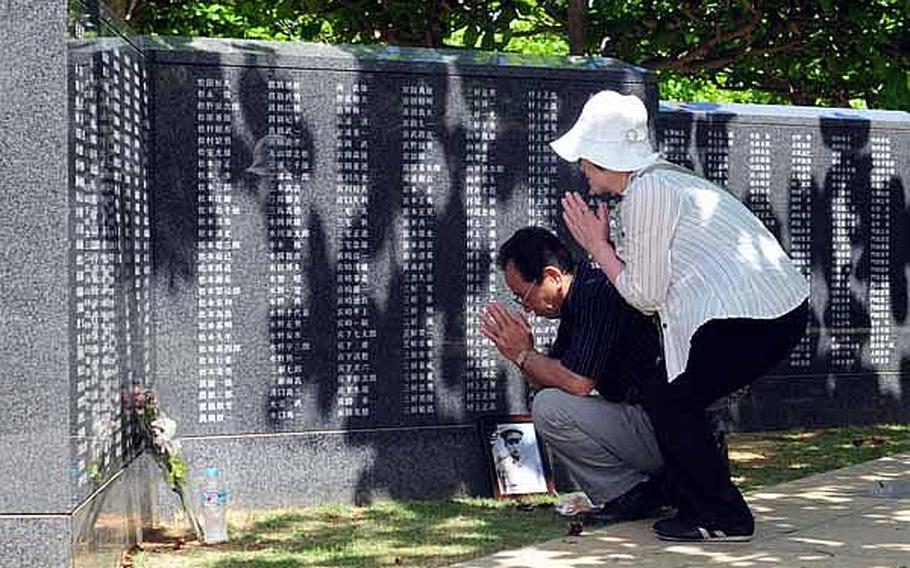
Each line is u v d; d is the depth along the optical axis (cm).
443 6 998
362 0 986
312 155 727
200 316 710
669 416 596
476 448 754
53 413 510
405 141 744
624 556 575
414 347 745
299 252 725
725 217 598
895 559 560
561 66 773
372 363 736
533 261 650
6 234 512
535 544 607
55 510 510
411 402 744
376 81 738
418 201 746
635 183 595
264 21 1106
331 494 727
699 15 1006
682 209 594
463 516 692
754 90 1312
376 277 738
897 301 1009
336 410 730
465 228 755
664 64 1044
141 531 650
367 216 736
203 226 710
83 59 541
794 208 984
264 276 719
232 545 628
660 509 665
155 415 655
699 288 592
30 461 510
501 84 761
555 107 770
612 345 640
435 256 749
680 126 957
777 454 871
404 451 740
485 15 1005
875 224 1005
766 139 977
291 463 721
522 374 734
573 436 646
